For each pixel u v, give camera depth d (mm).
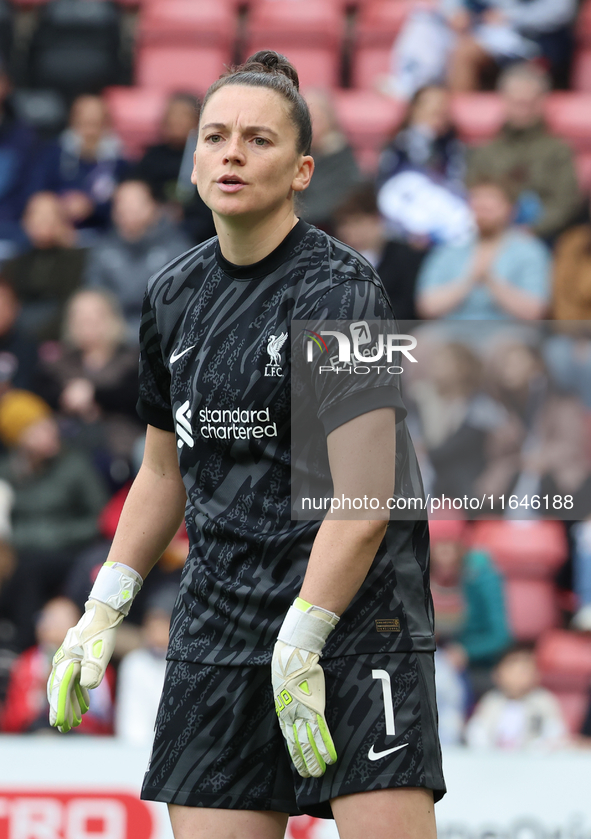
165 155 24609
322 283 6961
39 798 13758
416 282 21906
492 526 18938
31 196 26297
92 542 19641
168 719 7332
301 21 29797
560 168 23969
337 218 22422
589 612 19016
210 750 7164
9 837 13695
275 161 6918
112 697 17203
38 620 18922
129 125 28141
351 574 6602
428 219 23547
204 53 29875
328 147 23797
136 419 21359
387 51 29156
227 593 7125
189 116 24547
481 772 13773
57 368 21516
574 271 21547
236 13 30703
